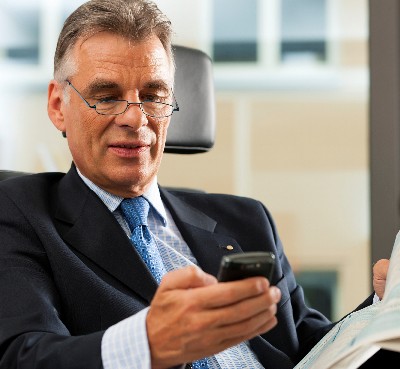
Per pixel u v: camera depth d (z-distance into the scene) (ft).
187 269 4.20
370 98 8.76
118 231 5.76
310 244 10.75
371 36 8.73
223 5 10.50
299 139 10.69
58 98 6.23
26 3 10.43
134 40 5.86
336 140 10.68
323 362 4.75
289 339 6.36
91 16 5.87
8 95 10.41
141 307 5.54
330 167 10.69
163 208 6.37
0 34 10.39
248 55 10.57
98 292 5.47
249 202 6.82
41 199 5.90
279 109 10.65
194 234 6.36
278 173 10.71
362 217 10.72
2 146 10.35
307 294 10.77
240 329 4.09
